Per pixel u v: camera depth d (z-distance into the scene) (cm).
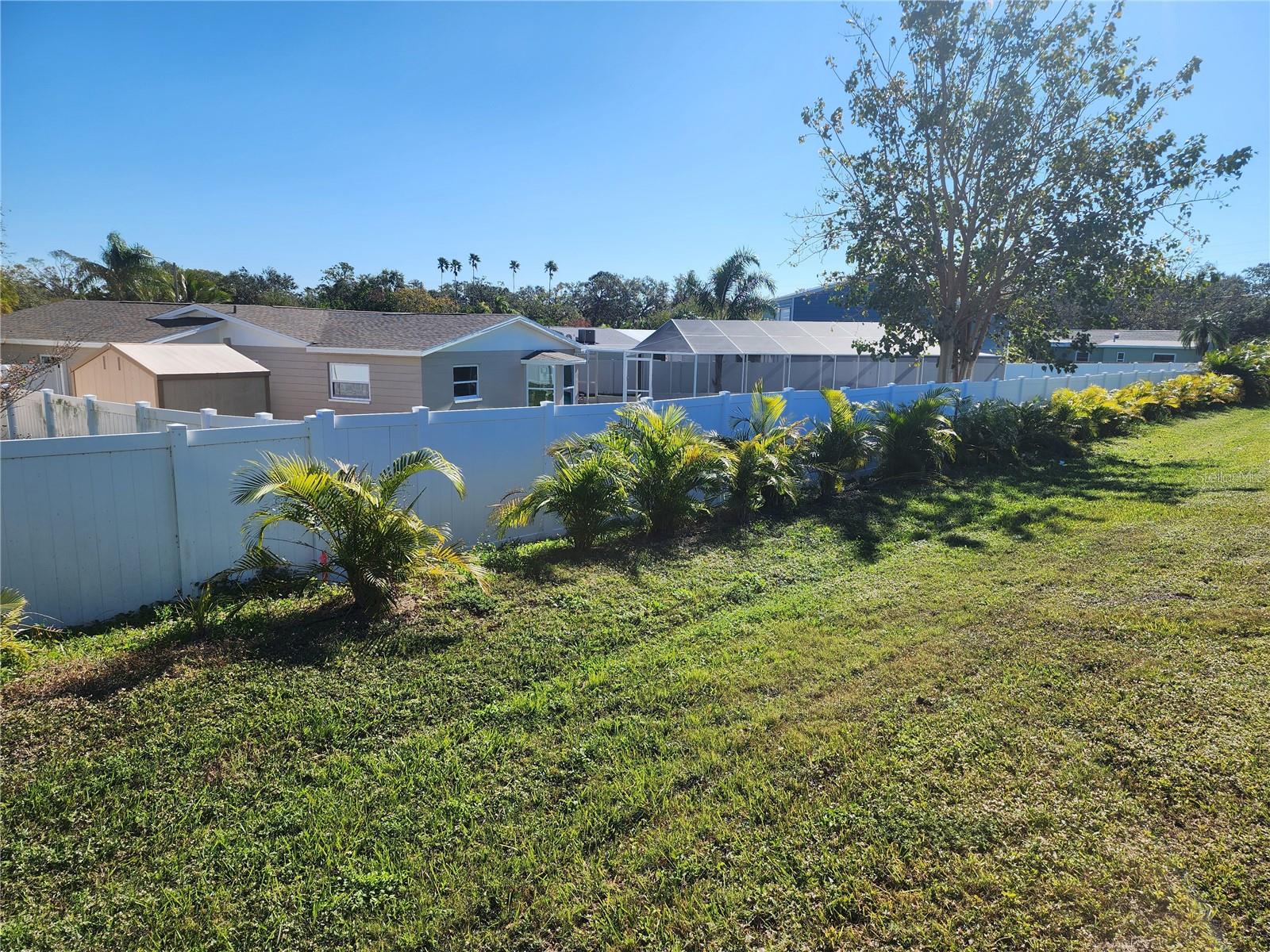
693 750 437
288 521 733
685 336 2967
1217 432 1992
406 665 544
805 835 359
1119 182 1936
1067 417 1731
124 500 637
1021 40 1908
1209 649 539
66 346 1795
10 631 532
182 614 634
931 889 322
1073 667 526
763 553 862
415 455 648
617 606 677
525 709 486
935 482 1306
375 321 2253
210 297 4197
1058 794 382
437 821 374
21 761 411
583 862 346
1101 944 290
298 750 434
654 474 911
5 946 296
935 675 527
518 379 2292
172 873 337
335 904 321
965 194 2088
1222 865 326
